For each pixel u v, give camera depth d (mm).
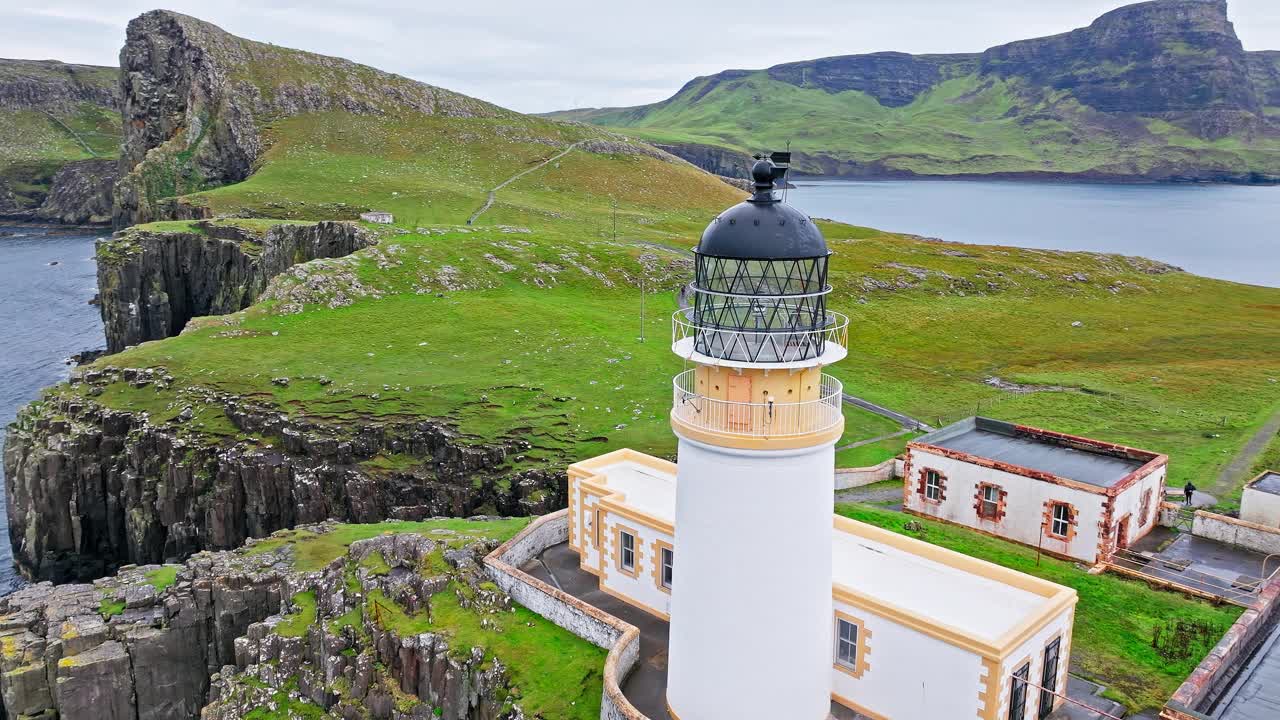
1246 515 41969
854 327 101625
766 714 21484
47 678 38688
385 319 95312
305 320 94125
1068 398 74375
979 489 42438
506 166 194000
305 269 104688
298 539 45281
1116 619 32531
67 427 70875
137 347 86438
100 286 130875
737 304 20469
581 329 94438
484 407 70250
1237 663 27297
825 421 20656
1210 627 31516
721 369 20547
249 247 129000
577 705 27219
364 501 60062
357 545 38531
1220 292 127125
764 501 20234
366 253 112438
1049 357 91062
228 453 64125
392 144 196125
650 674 27359
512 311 99938
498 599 33031
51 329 134625
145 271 130750
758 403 20297
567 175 193000
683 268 124188
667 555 30875
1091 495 38062
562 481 58125
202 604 40812
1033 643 23891
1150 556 38500
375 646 32406
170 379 76312
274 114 198750
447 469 61688
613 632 29594
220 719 33625
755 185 20797
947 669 23094
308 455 63562
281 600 39000
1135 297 122750
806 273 20453
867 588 26281
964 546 40219
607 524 33188
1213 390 76062
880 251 143375
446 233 127625
